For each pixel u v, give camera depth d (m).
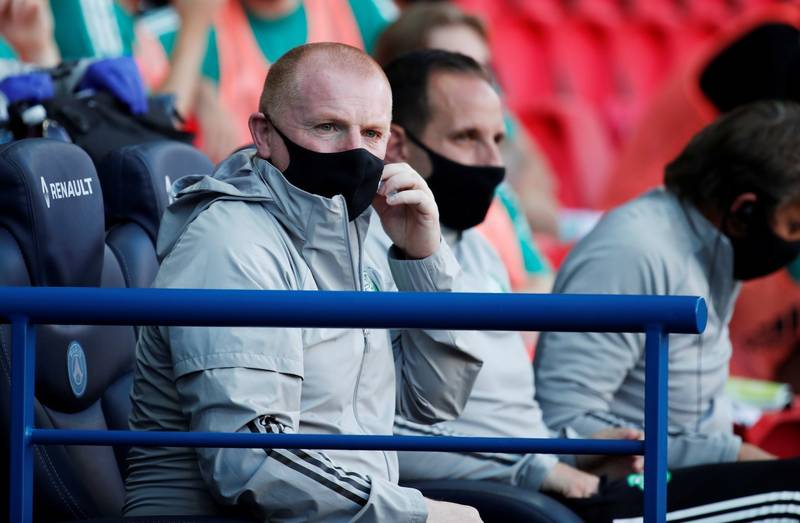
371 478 8.13
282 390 8.13
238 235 8.38
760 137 11.91
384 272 10.39
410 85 11.56
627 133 30.06
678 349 12.22
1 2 15.70
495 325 7.05
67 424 9.49
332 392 8.57
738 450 12.20
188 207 8.69
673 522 10.94
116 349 10.10
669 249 12.03
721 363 12.59
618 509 10.79
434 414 9.55
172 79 17.31
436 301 7.07
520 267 16.42
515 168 21.91
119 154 10.95
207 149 17.47
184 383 8.14
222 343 8.03
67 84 12.84
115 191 10.91
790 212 12.01
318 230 8.54
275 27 18.98
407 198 8.90
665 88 21.12
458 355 9.44
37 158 9.34
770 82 19.62
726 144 12.01
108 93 12.70
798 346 18.09
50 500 9.16
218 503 8.37
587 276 12.08
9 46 15.70
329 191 8.58
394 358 9.70
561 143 27.89
